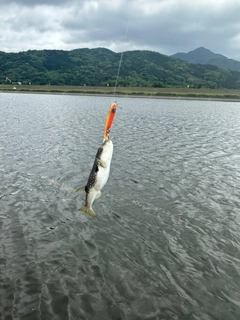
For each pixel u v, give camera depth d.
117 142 24.95
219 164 18.55
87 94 110.75
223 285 7.76
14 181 14.66
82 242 9.52
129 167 17.39
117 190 13.73
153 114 50.06
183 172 16.67
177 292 7.49
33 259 8.57
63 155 19.95
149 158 19.64
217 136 29.05
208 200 12.88
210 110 60.62
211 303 7.17
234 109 64.06
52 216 11.13
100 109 56.09
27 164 17.66
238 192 13.80
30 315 6.66
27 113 47.25
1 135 27.02
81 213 11.46
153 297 7.30
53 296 7.23
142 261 8.66
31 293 7.30
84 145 23.27
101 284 7.70
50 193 13.27
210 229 10.48
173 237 9.95
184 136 28.64
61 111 51.28
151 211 11.73
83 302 7.09
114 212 11.59
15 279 7.74
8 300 7.05
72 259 8.65
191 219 11.16
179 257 8.88
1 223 10.51
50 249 9.09
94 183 5.56
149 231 10.27
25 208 11.73
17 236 9.72
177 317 6.74
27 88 126.12
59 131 29.97
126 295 7.35
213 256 8.96
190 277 8.04
